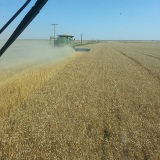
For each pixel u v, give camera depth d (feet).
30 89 28.91
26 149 13.17
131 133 17.21
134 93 31.42
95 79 40.73
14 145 13.65
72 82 36.11
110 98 27.81
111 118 20.43
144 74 50.62
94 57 94.38
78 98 25.73
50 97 25.70
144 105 25.23
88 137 15.49
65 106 22.36
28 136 14.84
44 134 14.65
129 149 14.56
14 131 15.66
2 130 15.44
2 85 29.40
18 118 18.16
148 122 20.06
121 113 22.02
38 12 6.68
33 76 37.11
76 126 17.31
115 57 99.71
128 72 52.95
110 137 16.24
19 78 34.94
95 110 22.00
